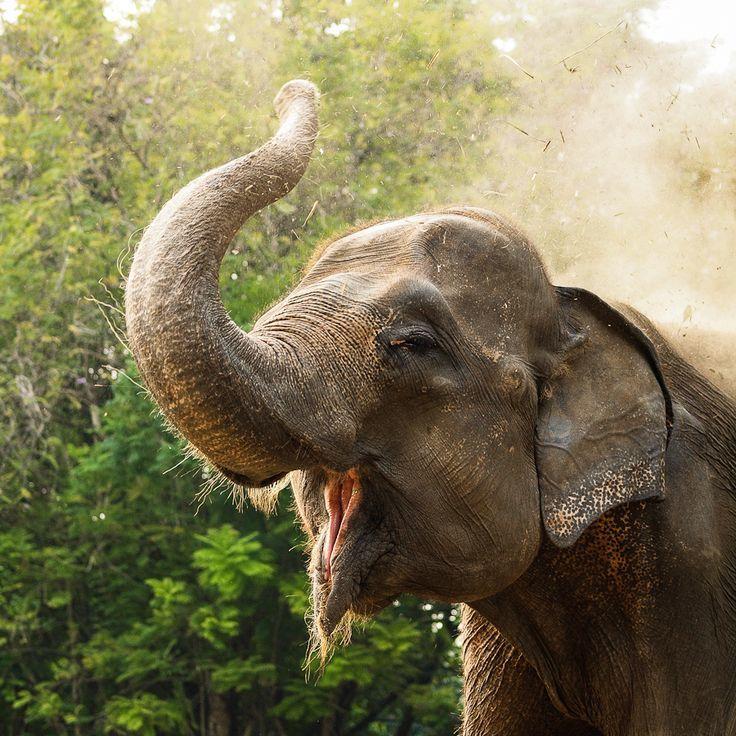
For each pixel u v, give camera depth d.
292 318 3.16
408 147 9.51
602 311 3.51
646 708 3.55
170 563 13.57
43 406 14.34
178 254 2.84
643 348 3.50
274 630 13.22
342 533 3.23
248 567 11.85
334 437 3.04
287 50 10.74
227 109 10.99
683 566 3.53
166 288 2.82
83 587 14.47
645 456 3.39
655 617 3.54
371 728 18.69
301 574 12.58
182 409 2.85
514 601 3.69
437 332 3.23
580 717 3.79
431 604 13.84
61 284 13.52
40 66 14.12
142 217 12.15
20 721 15.13
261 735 14.02
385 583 3.25
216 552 11.91
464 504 3.24
